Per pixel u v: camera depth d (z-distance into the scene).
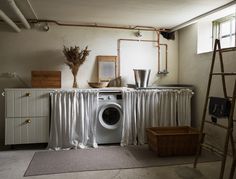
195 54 3.84
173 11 3.27
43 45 3.88
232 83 3.00
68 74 3.97
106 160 2.88
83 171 2.55
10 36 3.78
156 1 2.84
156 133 3.12
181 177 2.39
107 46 4.11
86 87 3.95
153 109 3.60
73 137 3.37
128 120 3.53
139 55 4.25
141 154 3.11
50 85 3.51
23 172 2.51
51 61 3.91
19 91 3.26
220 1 2.84
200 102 3.70
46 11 3.32
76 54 3.67
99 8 3.15
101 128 3.49
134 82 4.23
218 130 3.27
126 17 3.60
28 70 3.84
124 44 4.18
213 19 3.61
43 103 3.32
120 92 3.54
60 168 2.62
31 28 3.83
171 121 3.66
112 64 4.11
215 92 3.34
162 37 4.35
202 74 3.65
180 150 3.06
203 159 2.92
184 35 4.19
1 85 3.78
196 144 3.09
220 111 2.49
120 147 3.43
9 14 3.36
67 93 3.32
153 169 2.60
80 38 4.00
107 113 3.62
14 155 3.06
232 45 3.34
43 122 3.33
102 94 3.49
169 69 4.39
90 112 3.44
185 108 3.71
